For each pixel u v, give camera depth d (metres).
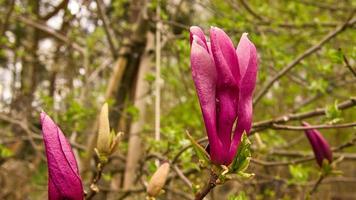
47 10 1.54
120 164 1.06
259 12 1.27
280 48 1.16
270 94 1.50
